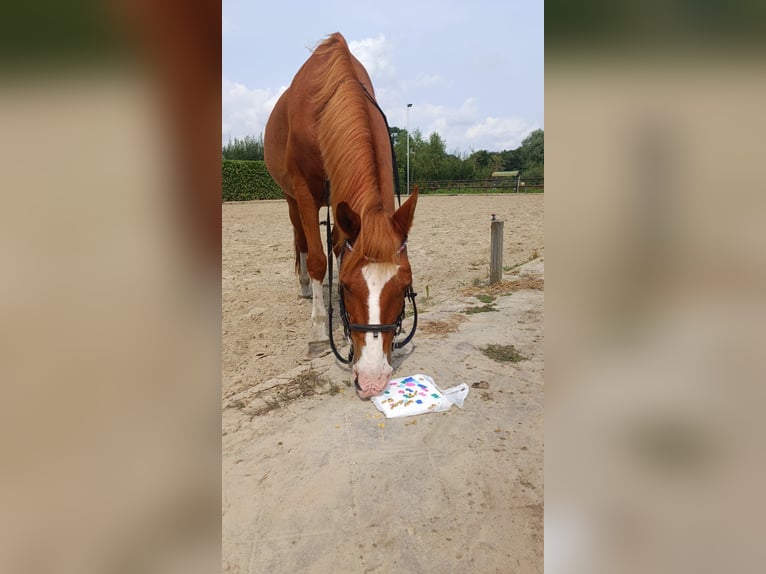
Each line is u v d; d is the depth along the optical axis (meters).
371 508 1.93
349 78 2.96
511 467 2.19
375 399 2.73
